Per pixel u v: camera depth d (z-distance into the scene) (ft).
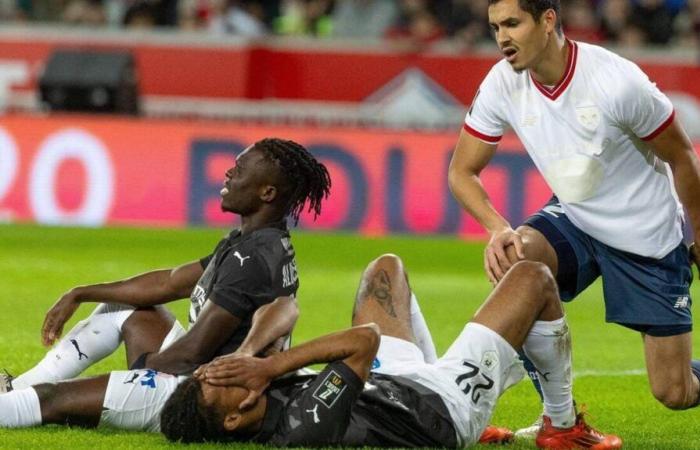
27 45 229.66
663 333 74.08
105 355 74.02
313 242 191.31
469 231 203.10
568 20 231.71
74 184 206.39
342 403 62.18
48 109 214.07
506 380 65.16
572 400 69.51
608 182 72.79
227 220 205.46
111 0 255.09
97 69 212.43
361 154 205.36
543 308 65.41
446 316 127.75
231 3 246.88
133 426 66.69
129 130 207.31
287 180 68.49
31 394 66.54
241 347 64.08
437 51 227.81
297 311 66.64
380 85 229.04
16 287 138.72
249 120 230.48
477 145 75.97
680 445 73.31
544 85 72.08
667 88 223.71
